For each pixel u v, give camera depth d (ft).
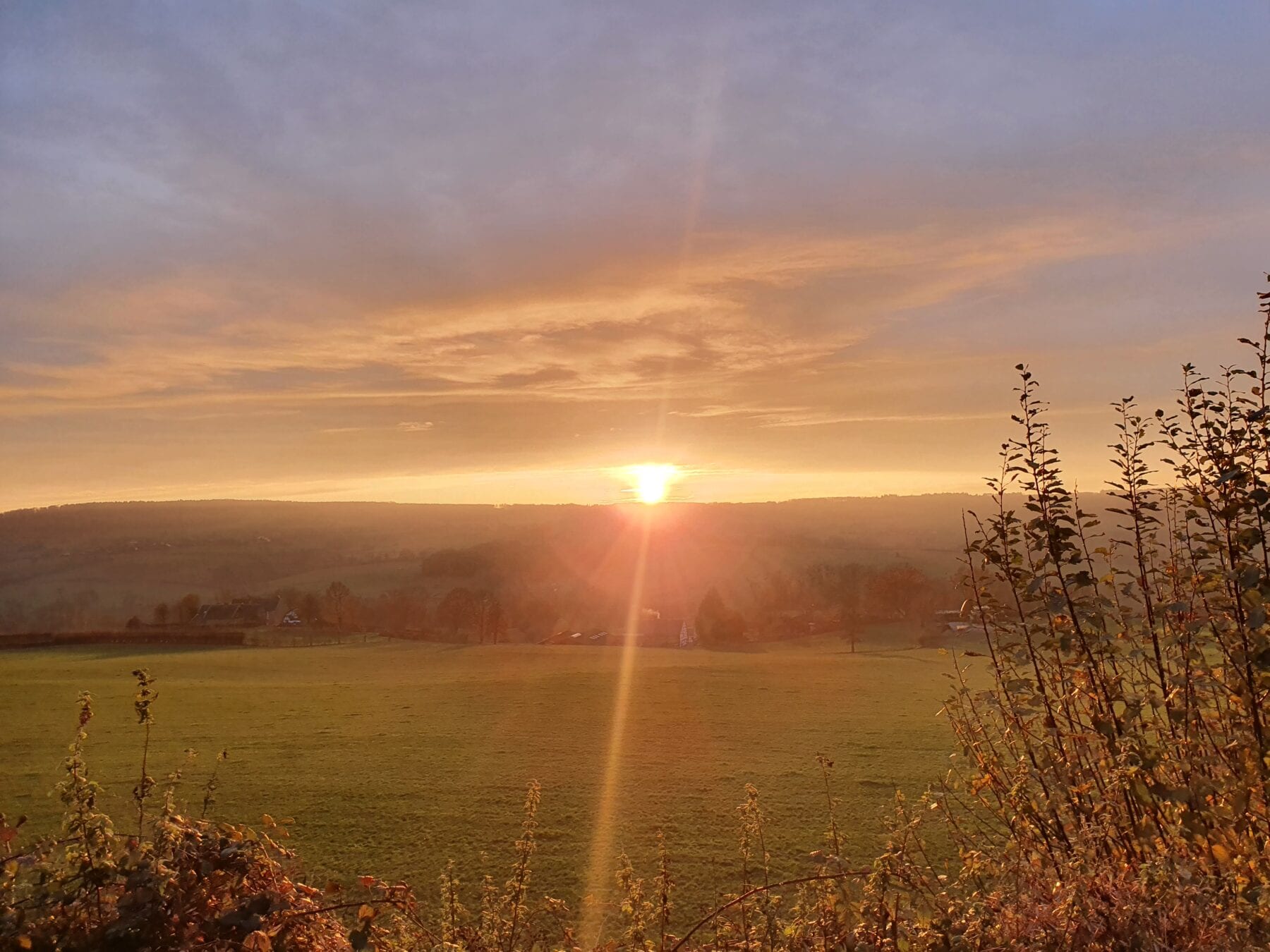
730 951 15.43
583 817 84.38
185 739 129.18
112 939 10.07
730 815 82.84
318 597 381.40
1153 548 15.74
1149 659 15.34
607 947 17.67
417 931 14.35
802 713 148.46
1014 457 16.29
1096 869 13.44
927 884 14.70
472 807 89.66
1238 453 14.49
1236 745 14.39
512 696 177.47
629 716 150.82
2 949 10.07
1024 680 15.96
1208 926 11.95
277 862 11.98
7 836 11.24
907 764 105.60
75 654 268.21
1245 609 14.03
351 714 158.20
